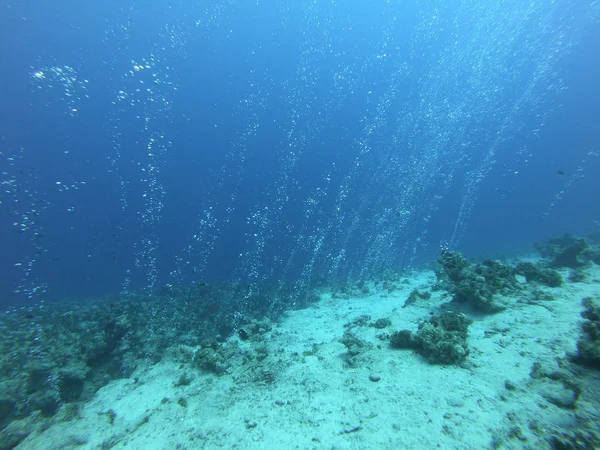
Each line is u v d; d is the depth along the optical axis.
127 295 12.65
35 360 5.55
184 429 3.68
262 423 3.62
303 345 5.72
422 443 2.97
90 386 5.38
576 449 2.61
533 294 5.91
